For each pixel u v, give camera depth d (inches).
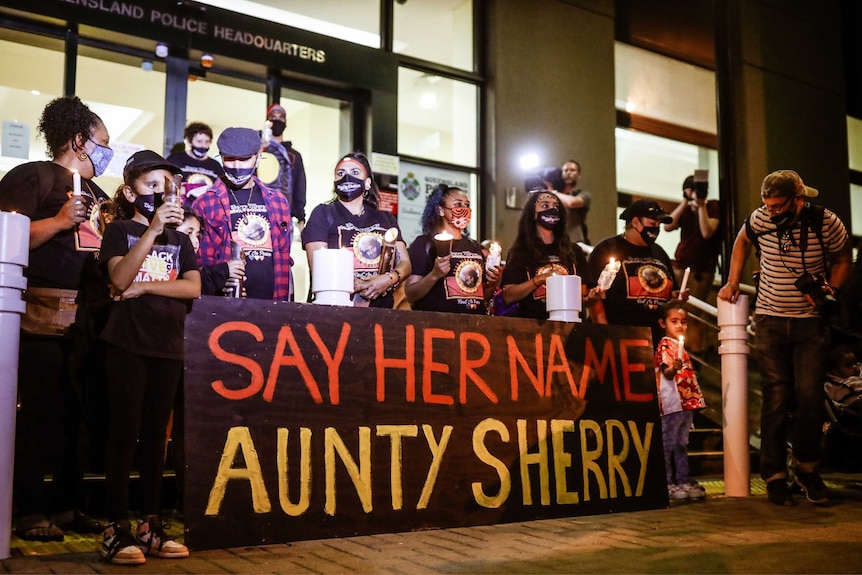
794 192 186.4
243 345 134.9
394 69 319.9
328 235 168.6
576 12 369.4
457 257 184.1
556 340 170.7
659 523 156.9
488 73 346.9
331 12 312.8
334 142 325.4
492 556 124.3
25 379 140.6
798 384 189.2
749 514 170.4
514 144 345.4
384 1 324.8
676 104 425.1
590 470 167.8
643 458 176.4
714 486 226.5
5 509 122.6
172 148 273.6
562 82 362.0
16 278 124.7
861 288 186.5
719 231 334.6
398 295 189.3
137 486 169.2
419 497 144.9
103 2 253.6
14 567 116.1
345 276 149.5
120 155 271.0
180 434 150.3
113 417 123.6
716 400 289.3
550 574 113.0
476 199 345.4
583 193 317.1
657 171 418.6
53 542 138.4
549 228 198.5
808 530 151.0
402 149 327.0
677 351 199.9
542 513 158.9
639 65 410.3
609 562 121.0
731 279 205.3
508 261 200.7
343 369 142.6
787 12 449.1
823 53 463.8
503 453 156.8
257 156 157.6
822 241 189.0
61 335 141.8
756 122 427.5
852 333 200.5
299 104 320.8
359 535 137.6
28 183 143.5
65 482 148.1
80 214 137.2
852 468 211.0
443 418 151.1
